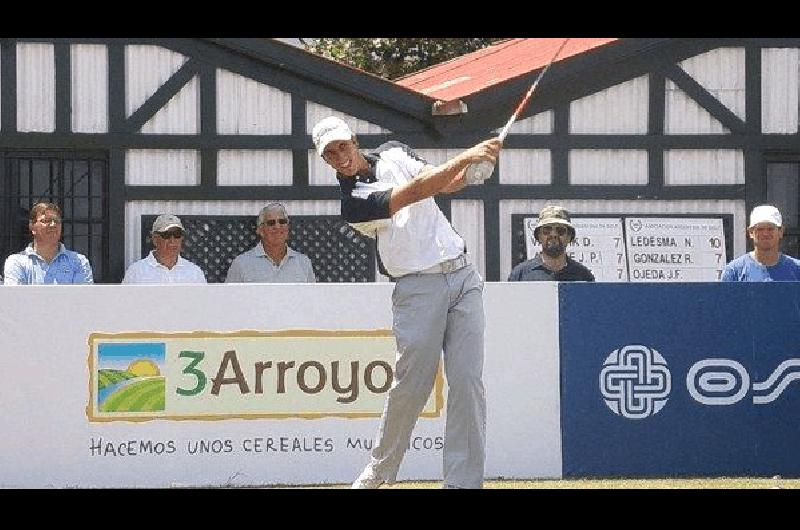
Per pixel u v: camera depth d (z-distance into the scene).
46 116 36.12
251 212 36.44
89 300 22.98
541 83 36.91
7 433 22.92
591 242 37.38
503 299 23.22
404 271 18.64
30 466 22.92
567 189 37.47
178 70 36.38
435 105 36.41
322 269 36.44
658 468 23.33
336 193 36.56
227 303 23.05
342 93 36.62
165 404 23.00
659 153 37.88
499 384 23.20
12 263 29.94
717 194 38.16
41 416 22.94
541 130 37.38
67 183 36.28
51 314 22.97
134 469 23.00
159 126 36.34
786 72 38.50
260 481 23.03
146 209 36.25
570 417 23.30
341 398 23.11
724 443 23.44
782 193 38.72
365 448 23.14
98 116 36.19
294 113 36.56
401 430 19.28
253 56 36.34
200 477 23.00
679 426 23.38
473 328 18.67
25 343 22.97
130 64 36.31
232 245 36.34
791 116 38.50
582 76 37.41
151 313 23.00
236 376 23.03
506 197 37.12
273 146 36.47
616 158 37.72
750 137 38.34
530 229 37.12
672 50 38.00
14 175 36.12
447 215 37.03
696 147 38.09
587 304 23.33
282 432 23.08
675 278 37.78
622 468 23.33
